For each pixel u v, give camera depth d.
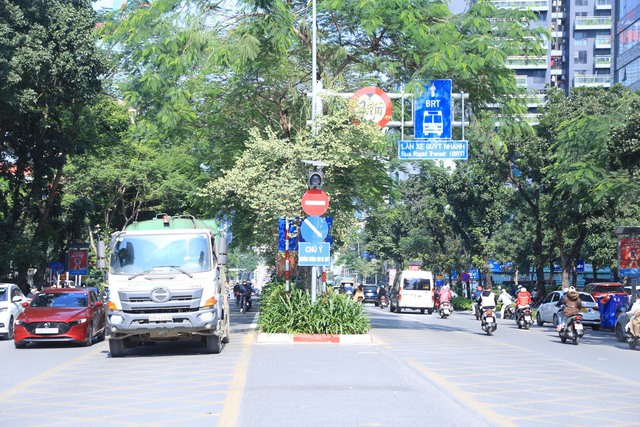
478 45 23.77
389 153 25.84
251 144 24.66
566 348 21.64
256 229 28.95
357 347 19.19
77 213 44.88
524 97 26.48
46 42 32.72
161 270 16.92
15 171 40.38
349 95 24.03
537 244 48.34
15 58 30.30
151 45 24.06
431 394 11.22
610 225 40.06
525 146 40.97
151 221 18.34
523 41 24.53
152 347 20.08
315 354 17.12
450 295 41.59
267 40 24.77
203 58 24.64
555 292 35.34
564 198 40.44
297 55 27.72
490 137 26.03
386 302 60.59
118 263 17.14
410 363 15.46
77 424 9.16
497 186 48.44
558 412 10.05
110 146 44.41
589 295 34.09
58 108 37.97
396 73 25.72
